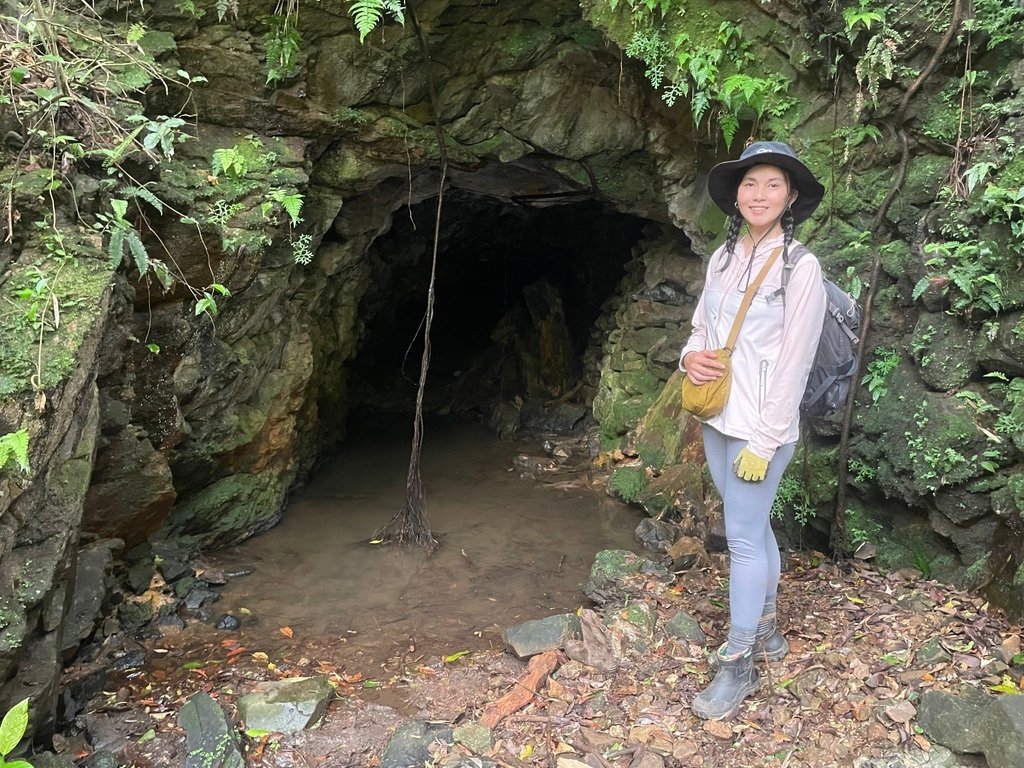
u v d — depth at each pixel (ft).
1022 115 10.84
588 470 22.77
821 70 13.46
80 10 12.59
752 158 8.30
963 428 11.14
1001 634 9.89
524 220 30.99
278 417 17.51
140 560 14.07
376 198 20.07
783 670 9.85
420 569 15.74
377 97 16.39
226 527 16.47
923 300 11.96
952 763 8.10
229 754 9.05
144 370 13.10
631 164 19.80
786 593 12.05
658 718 9.41
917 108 12.24
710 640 11.17
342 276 21.20
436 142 17.63
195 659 12.07
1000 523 10.95
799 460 13.92
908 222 12.50
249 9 14.08
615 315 25.63
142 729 9.86
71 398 9.53
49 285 9.78
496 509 19.47
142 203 12.32
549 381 29.40
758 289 8.55
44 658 9.16
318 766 9.18
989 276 10.73
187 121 14.23
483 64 16.97
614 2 14.32
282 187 14.79
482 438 27.27
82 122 11.43
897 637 10.23
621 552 14.61
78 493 9.80
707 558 14.70
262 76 14.69
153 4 13.19
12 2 11.62
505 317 31.99
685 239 22.30
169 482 13.41
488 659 11.77
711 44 14.16
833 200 13.62
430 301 17.44
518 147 18.72
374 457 24.45
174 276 13.12
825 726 8.82
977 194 11.27
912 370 12.26
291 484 19.69
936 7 11.67
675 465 19.11
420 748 9.19
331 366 23.71
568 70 17.29
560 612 13.75
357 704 10.55
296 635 12.92
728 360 8.75
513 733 9.36
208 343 14.33
